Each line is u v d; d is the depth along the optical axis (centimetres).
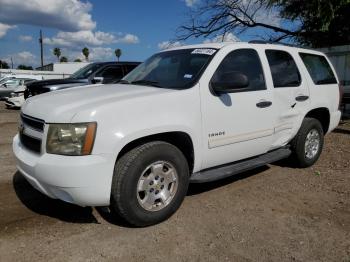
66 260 331
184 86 429
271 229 394
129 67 1186
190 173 438
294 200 477
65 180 345
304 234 384
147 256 339
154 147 384
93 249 349
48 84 1116
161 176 395
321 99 614
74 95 407
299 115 571
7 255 338
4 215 420
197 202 464
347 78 1395
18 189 502
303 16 1509
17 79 2316
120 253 343
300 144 591
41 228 390
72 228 391
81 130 347
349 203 469
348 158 688
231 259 336
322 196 493
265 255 343
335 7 1354
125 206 370
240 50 489
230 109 452
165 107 394
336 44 1608
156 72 488
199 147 426
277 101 521
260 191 507
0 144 793
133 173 369
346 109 1343
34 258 334
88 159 346
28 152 392
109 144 352
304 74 587
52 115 362
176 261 331
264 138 506
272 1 1502
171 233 381
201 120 424
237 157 480
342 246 362
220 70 454
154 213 392
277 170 606
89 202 358
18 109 1706
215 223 405
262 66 511
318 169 616
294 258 339
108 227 393
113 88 437
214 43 495
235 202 466
